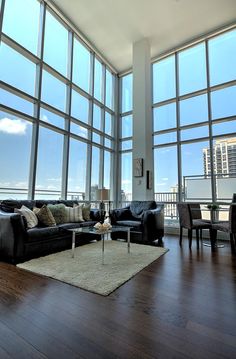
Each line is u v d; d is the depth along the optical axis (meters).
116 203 6.87
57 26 5.23
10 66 4.12
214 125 5.46
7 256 2.82
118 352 1.21
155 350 1.23
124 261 2.92
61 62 5.31
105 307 1.72
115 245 3.93
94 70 6.38
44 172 4.70
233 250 3.48
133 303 1.79
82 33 5.62
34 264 2.73
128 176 6.92
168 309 1.70
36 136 4.48
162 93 6.40
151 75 6.62
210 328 1.45
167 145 6.09
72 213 4.18
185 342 1.30
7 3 4.09
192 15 5.04
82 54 5.99
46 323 1.49
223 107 5.36
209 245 4.10
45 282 2.21
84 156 5.91
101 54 6.43
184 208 4.05
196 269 2.68
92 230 3.07
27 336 1.35
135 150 5.82
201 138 5.58
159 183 6.18
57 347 1.25
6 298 1.85
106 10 4.92
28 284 2.15
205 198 5.41
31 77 4.55
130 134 6.98
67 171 5.21
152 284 2.20
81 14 5.05
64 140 5.29
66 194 5.14
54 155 5.00
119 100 7.32
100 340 1.31
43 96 4.73
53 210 3.89
